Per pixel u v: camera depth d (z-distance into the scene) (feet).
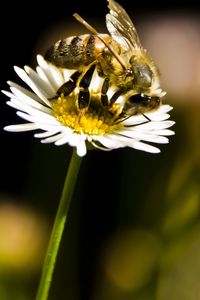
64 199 0.46
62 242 0.62
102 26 0.72
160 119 0.49
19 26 0.74
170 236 0.61
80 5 0.75
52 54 0.49
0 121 0.72
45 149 0.62
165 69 0.65
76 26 0.69
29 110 0.47
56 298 0.61
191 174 0.62
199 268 0.60
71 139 0.46
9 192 0.72
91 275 0.69
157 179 0.63
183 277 0.60
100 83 0.50
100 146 0.48
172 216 0.61
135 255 0.62
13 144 0.72
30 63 0.73
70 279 0.61
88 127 0.48
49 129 0.47
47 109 0.48
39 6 0.74
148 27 0.70
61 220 0.46
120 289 0.62
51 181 0.62
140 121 0.49
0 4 0.74
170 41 0.68
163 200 0.62
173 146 0.63
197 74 0.64
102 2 0.75
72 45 0.48
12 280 0.59
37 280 0.60
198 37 0.68
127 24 0.49
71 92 0.48
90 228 0.70
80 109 0.48
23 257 0.59
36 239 0.60
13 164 0.72
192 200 0.61
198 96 0.64
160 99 0.49
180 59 0.65
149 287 0.61
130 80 0.49
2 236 0.59
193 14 0.72
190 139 0.63
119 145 0.47
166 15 0.71
